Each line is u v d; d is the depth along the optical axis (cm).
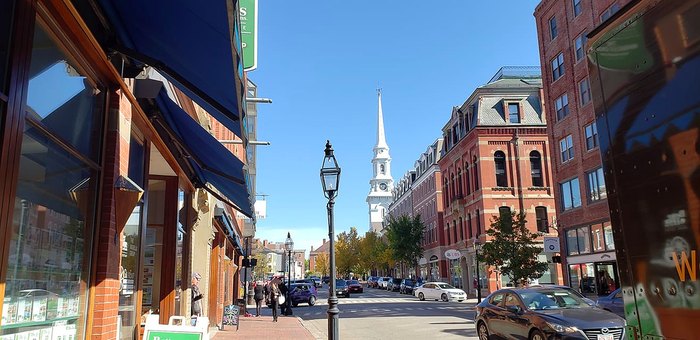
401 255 6169
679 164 265
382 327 1834
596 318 960
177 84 581
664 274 275
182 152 995
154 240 1045
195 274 1359
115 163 581
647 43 289
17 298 395
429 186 5969
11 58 367
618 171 316
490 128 4162
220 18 366
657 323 280
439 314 2359
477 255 2902
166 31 457
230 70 441
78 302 513
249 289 3950
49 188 447
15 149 370
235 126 591
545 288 1147
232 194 1202
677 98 266
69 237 492
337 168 1025
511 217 2758
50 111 446
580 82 2773
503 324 1124
